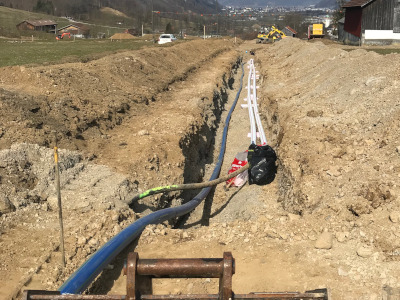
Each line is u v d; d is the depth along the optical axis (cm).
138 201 910
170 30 8294
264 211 1006
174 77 1992
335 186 855
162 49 2464
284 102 1538
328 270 643
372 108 1107
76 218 746
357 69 1457
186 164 1173
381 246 673
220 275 309
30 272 595
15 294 550
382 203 750
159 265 303
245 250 705
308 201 842
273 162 1178
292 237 734
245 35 8175
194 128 1348
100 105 1265
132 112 1382
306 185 884
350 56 1712
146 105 1502
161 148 1119
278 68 2388
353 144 984
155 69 1983
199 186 971
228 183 1216
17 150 877
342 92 1344
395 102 1048
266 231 748
